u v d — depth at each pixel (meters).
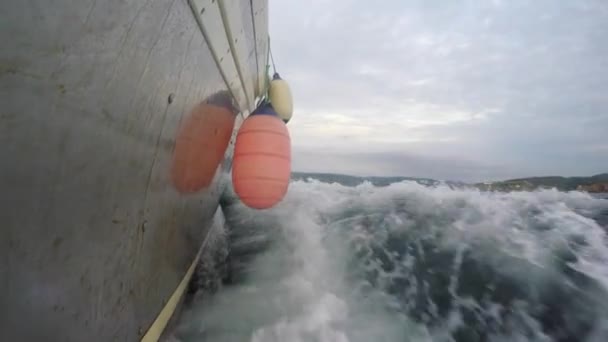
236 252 3.45
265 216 4.14
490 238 3.25
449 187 4.73
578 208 3.79
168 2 1.30
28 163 0.76
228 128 3.00
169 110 1.57
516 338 2.31
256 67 3.85
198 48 1.78
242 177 2.47
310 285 2.95
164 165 1.63
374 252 3.28
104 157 1.08
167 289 2.03
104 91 1.02
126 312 1.46
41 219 0.83
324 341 2.36
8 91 0.68
